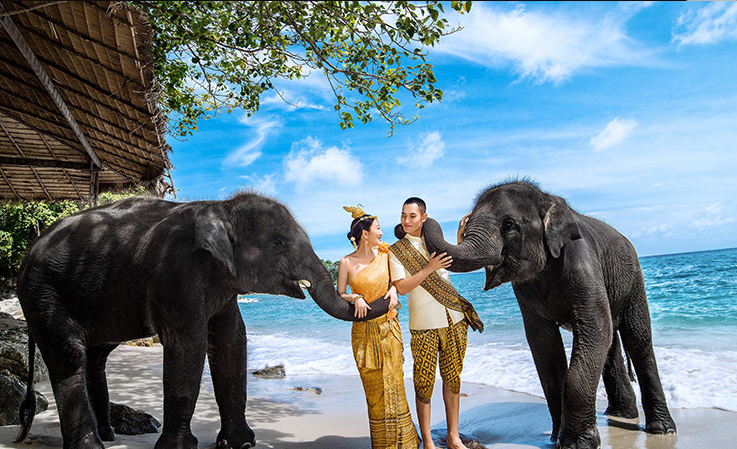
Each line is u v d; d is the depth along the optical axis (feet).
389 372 13.51
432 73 17.93
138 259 13.37
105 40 17.95
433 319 14.20
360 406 20.49
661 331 41.68
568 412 14.29
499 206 14.96
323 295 13.35
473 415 18.97
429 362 14.15
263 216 13.57
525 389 22.98
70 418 13.21
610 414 18.30
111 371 27.27
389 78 17.95
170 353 12.62
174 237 13.08
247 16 17.57
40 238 14.17
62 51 19.08
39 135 28.32
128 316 13.57
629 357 17.89
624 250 17.62
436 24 13.35
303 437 16.28
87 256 13.62
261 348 43.34
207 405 20.79
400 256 14.02
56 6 16.08
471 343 39.09
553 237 14.67
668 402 19.71
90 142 27.96
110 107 23.27
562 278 15.05
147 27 17.06
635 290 17.65
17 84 22.58
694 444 14.79
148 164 30.96
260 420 18.45
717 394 20.15
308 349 41.04
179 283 12.66
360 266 13.98
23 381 20.89
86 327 13.79
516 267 14.85
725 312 50.52
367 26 13.75
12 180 33.86
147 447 14.29
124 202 14.78
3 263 79.56
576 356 14.52
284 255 13.50
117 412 16.11
